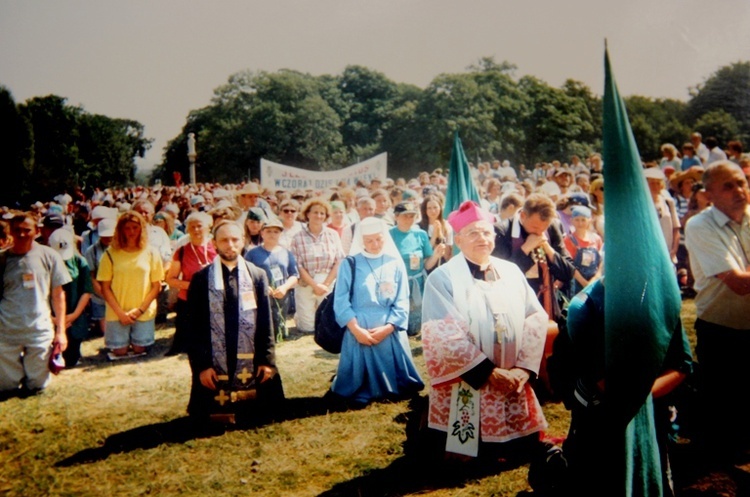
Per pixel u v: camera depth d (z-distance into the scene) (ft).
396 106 254.27
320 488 11.60
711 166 11.35
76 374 19.56
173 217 31.71
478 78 216.95
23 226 17.10
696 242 11.47
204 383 14.30
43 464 13.07
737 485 10.45
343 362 16.22
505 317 11.57
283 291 22.25
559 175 31.53
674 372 8.30
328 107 239.09
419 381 16.44
